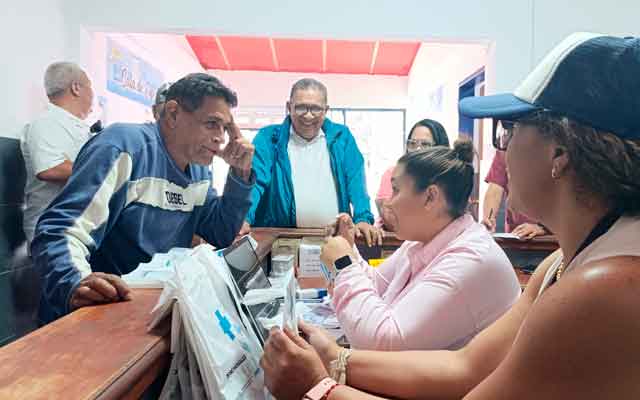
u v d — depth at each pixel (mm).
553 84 494
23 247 2268
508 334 774
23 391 436
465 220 999
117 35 3459
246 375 647
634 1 2893
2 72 2164
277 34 2865
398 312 905
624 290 396
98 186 988
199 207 1411
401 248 1262
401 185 1006
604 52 466
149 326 616
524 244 1753
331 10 2863
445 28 2898
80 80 2242
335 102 7098
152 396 609
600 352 395
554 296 434
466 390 772
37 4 2426
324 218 2102
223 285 694
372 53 6141
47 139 2117
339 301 987
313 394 658
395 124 7145
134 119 3879
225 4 2814
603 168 459
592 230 488
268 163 2100
